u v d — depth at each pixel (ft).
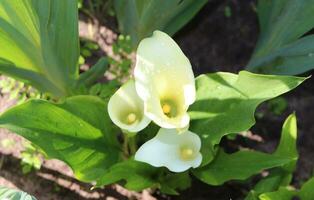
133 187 2.12
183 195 2.62
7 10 1.86
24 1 1.88
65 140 1.86
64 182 2.56
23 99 2.58
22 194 1.60
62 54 2.17
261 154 2.05
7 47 1.96
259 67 2.63
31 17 1.95
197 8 2.62
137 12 2.58
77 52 2.20
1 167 2.56
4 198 1.58
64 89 2.37
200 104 2.01
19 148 2.62
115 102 1.84
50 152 1.78
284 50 2.45
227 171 2.08
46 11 1.93
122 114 1.88
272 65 2.54
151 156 1.87
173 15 2.56
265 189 2.26
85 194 2.55
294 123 2.08
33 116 1.75
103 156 2.06
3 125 1.65
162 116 1.73
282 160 2.00
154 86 1.75
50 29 2.02
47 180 2.55
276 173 2.26
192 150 1.91
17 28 1.95
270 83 1.81
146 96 1.71
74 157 1.90
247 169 2.04
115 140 2.19
